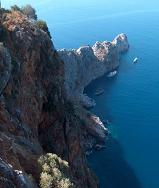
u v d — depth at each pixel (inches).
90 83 7249.0
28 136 2044.8
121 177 4116.6
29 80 2460.6
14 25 2549.2
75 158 2908.5
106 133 5044.3
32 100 2428.6
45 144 2632.9
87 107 6038.4
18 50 2454.5
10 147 1455.5
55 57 2955.2
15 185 1176.8
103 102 6304.1
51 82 2780.5
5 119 1817.2
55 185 1425.9
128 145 4813.0
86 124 4881.9
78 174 2815.0
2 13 2694.4
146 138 4965.6
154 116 5605.3
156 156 4520.2
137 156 4537.4
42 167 1502.2
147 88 6756.9
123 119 5585.6
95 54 7726.4
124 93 6633.9
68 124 2901.1
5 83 1876.2
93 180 3257.9
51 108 2723.9
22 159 1528.1
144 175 4148.6
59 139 2753.4
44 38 2795.3
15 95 2153.1
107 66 7721.5
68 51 6609.3
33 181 1381.6
